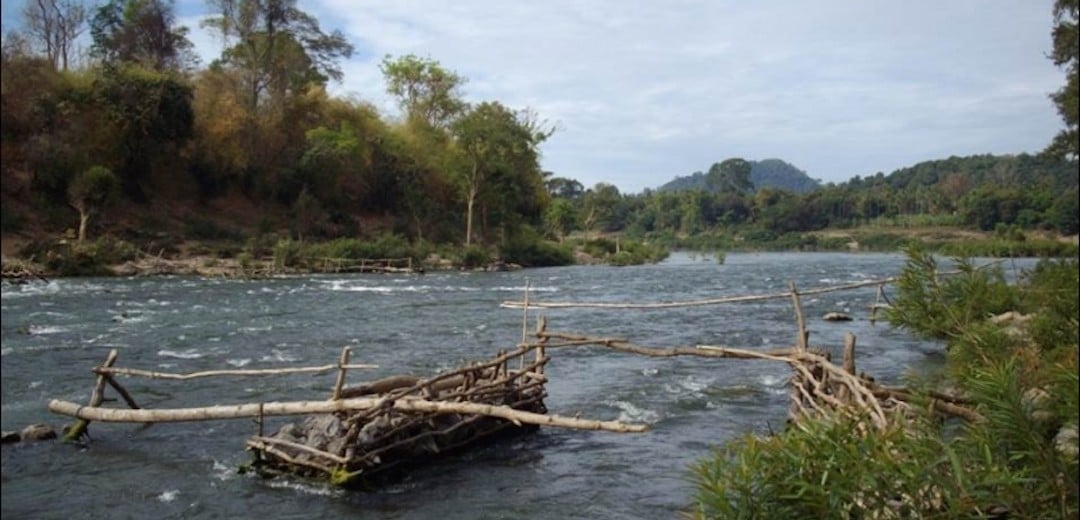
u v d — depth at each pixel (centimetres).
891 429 524
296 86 6275
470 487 878
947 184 10488
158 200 4925
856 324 2322
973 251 1048
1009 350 793
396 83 7306
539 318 1272
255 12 5925
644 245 7662
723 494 487
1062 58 1031
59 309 2347
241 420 1162
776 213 11812
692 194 13175
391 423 916
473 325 2241
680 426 1143
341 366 961
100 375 1114
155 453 995
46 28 3962
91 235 3897
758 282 3850
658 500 839
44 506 808
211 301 2739
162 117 4616
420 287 3578
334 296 3064
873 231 10262
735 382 1454
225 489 863
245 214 5384
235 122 5431
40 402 1222
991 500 456
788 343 1939
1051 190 5244
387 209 6341
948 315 960
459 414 1015
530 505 823
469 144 5984
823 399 955
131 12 5491
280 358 1659
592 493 859
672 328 2219
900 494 477
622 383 1442
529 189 6819
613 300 2991
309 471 896
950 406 776
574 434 1104
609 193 9275
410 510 805
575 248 7175
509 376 1098
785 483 477
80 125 3944
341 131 6122
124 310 2394
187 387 1361
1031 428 464
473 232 6406
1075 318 721
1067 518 440
